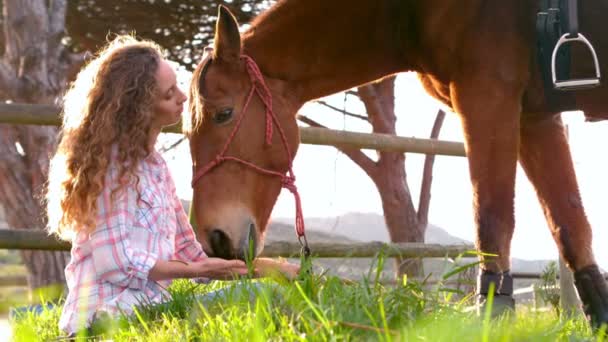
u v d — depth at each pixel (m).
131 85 2.66
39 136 6.91
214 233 2.90
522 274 6.62
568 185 3.19
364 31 3.18
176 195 2.88
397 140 5.70
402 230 9.09
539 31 2.88
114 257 2.56
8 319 3.59
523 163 3.29
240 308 2.16
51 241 4.54
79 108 2.70
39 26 6.77
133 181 2.60
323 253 5.31
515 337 1.87
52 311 3.28
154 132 2.75
